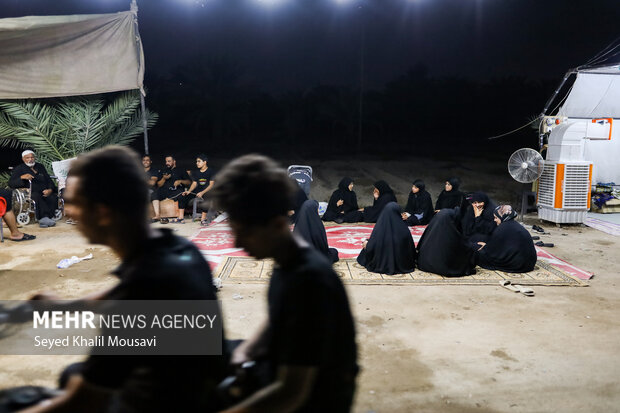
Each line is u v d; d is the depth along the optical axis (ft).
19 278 19.29
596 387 11.81
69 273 19.95
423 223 29.48
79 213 4.68
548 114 32.65
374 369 12.62
